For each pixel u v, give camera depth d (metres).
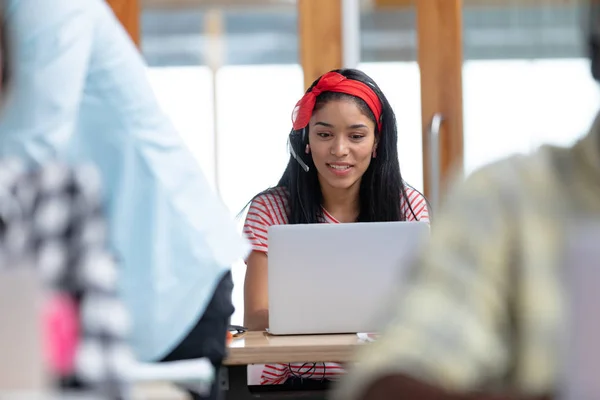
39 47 2.50
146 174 2.81
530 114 5.54
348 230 3.17
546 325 1.04
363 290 3.18
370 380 0.99
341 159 3.83
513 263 1.06
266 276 3.85
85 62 2.59
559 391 0.93
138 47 5.46
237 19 5.50
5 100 2.10
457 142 5.54
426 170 5.52
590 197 1.07
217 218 2.93
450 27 5.54
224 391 3.16
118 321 1.73
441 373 0.99
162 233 2.81
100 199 1.86
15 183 1.84
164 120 2.88
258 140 5.50
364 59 5.58
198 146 5.49
